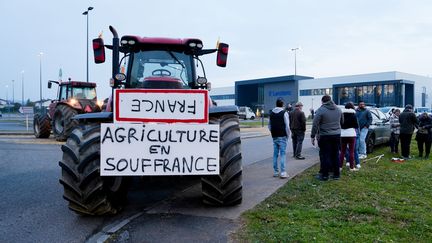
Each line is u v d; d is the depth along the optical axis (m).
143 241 4.21
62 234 4.57
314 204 5.57
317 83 57.16
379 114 13.03
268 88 65.12
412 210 5.26
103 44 5.79
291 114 10.62
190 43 6.02
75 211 5.04
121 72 6.01
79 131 4.91
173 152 4.71
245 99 69.62
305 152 12.27
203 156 4.75
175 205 5.63
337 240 4.11
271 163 9.75
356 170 8.40
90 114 5.09
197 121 4.75
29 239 4.41
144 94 4.69
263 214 5.05
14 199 6.22
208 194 5.20
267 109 65.38
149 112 4.70
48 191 6.78
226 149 5.05
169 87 5.38
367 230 4.43
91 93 17.02
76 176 4.73
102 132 4.63
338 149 7.46
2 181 7.62
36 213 5.42
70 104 14.41
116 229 4.62
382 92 50.22
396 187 6.69
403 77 49.25
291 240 4.10
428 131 10.83
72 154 4.76
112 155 4.64
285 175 7.63
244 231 4.44
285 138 7.70
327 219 4.86
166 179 7.76
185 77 6.13
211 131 4.76
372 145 11.85
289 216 4.98
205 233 4.41
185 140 4.73
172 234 4.40
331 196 6.02
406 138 10.71
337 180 7.31
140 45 6.05
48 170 8.87
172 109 4.72
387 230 4.46
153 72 6.05
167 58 6.10
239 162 5.11
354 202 5.66
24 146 13.66
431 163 9.69
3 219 5.15
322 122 7.38
